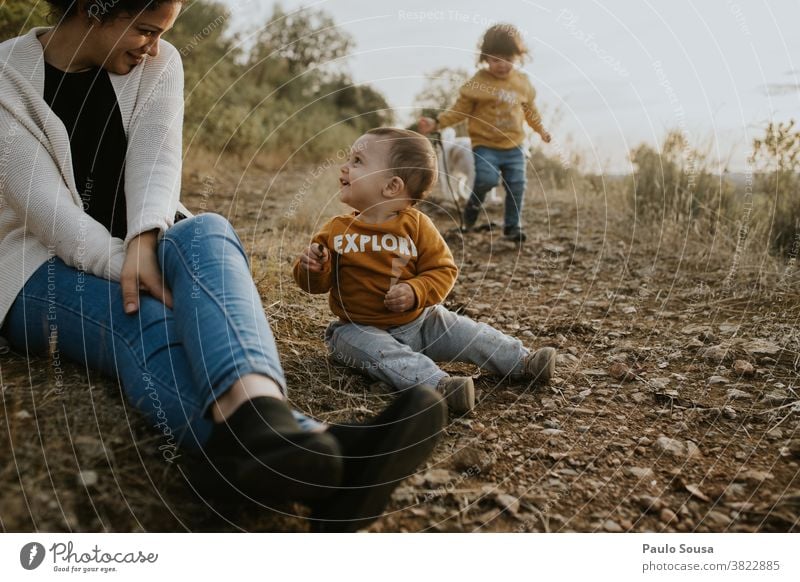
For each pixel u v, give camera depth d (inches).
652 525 64.0
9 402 68.1
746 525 63.6
